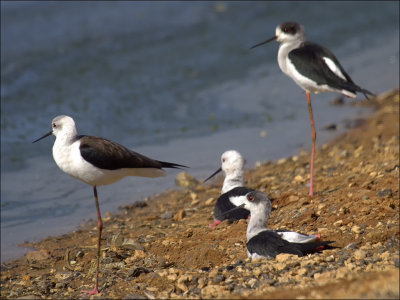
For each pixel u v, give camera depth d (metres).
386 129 16.53
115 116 19.78
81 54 25.81
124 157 8.31
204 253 9.24
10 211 13.42
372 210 9.78
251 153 16.45
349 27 29.88
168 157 16.39
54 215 13.20
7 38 27.03
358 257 7.82
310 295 6.41
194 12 32.38
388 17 31.23
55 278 9.31
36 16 30.03
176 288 7.82
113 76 23.53
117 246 10.36
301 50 11.75
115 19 30.72
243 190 11.02
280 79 23.62
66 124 8.41
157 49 26.97
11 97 20.89
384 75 22.50
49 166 16.23
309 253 8.52
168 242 10.26
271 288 7.05
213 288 7.36
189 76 24.02
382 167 12.20
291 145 16.88
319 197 11.23
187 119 19.70
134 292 7.94
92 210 13.46
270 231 8.69
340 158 14.51
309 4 33.84
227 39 28.42
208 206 12.81
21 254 11.15
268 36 28.75
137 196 14.26
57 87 22.14
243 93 22.17
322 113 19.59
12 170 15.77
